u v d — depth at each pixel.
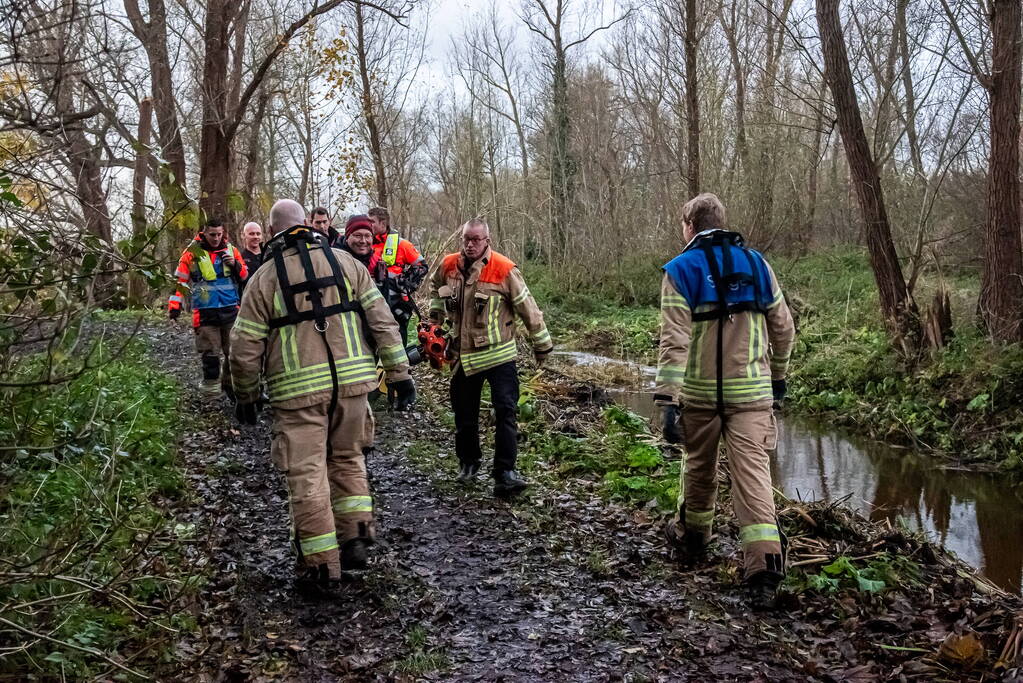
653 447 7.06
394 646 3.72
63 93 3.29
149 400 7.46
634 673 3.49
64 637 3.29
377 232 7.77
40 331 3.38
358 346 4.21
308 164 26.02
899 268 12.55
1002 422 9.69
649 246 24.92
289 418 4.11
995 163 11.16
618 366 14.73
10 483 4.00
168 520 4.87
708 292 4.17
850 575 4.47
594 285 24.61
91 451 4.68
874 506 7.74
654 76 26.62
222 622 3.88
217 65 17.17
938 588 4.59
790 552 4.85
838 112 12.71
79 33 3.32
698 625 3.92
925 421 10.34
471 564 4.63
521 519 5.35
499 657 3.63
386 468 6.42
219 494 5.65
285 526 5.14
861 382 12.09
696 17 21.66
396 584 4.33
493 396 5.80
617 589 4.30
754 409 4.17
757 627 3.93
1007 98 11.05
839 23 12.55
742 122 23.97
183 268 8.23
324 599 4.14
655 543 4.95
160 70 13.19
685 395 4.29
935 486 8.44
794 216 23.91
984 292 11.36
